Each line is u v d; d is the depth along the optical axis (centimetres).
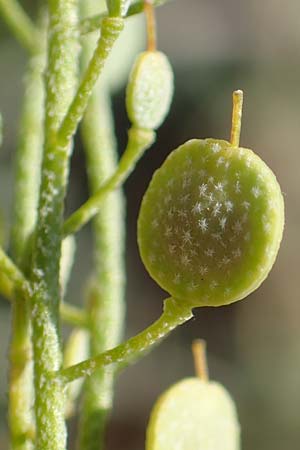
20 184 5
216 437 5
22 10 6
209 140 5
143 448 15
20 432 5
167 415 5
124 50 6
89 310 6
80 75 6
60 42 5
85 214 5
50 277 5
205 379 5
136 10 5
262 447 15
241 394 15
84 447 5
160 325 5
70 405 5
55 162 5
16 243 5
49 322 5
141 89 5
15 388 5
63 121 5
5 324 14
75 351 6
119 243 6
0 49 15
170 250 5
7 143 15
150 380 15
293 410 15
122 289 6
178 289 5
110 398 5
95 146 6
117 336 6
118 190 6
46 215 5
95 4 6
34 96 6
